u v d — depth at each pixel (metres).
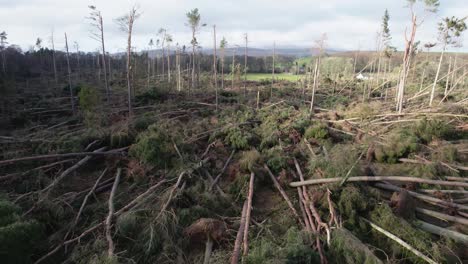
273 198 8.20
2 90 18.70
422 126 11.80
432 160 9.42
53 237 5.97
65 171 8.66
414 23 17.41
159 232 5.86
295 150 11.02
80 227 6.55
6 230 4.83
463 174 8.88
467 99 15.21
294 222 6.66
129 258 5.41
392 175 8.84
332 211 6.61
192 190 7.71
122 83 30.42
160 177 8.66
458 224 6.42
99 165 9.98
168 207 6.86
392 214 6.20
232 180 9.07
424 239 5.71
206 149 11.45
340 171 7.80
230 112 17.81
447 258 5.36
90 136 11.11
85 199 7.42
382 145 10.59
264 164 9.58
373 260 5.00
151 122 13.38
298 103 21.38
